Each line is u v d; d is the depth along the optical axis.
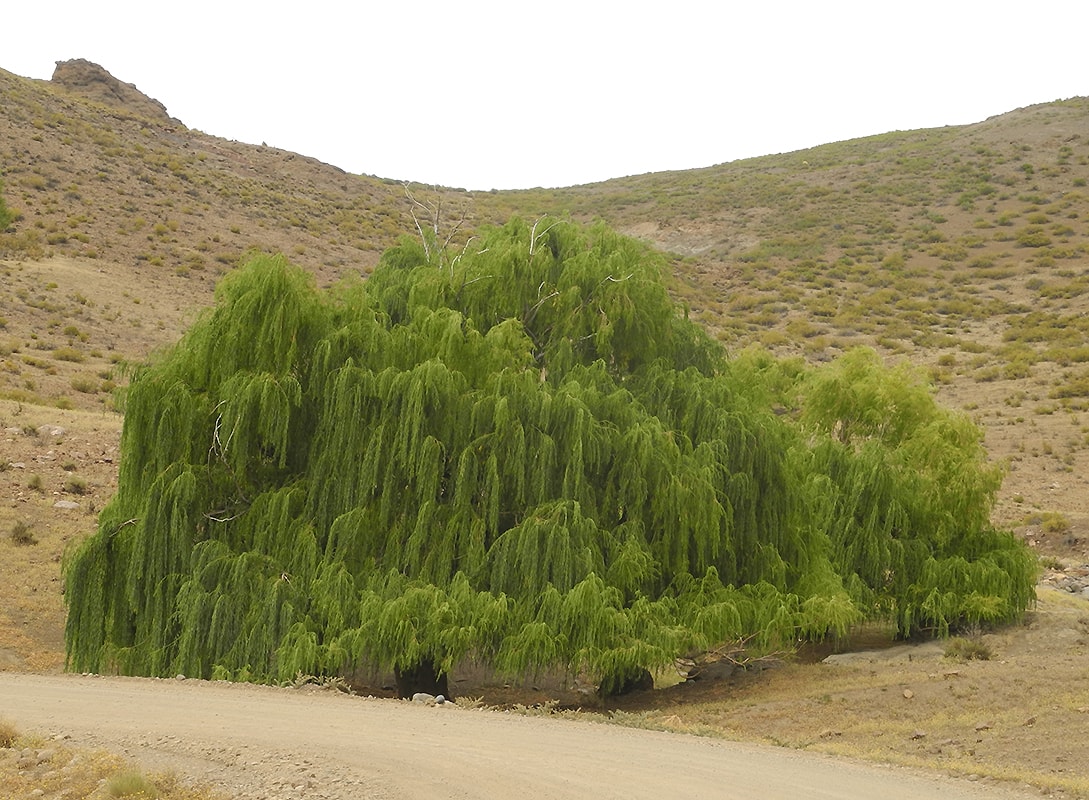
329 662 17.77
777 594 20.91
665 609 19.31
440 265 24.06
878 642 26.00
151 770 10.34
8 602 25.81
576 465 19.91
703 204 127.75
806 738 16.69
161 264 74.50
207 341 20.36
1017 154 129.25
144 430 20.27
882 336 78.31
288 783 10.02
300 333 20.53
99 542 20.11
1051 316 79.62
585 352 23.42
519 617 18.58
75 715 13.11
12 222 72.31
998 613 24.53
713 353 25.20
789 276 97.56
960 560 25.17
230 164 109.75
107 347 55.62
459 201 123.19
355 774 10.43
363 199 112.19
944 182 123.06
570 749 12.48
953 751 15.73
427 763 11.10
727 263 105.19
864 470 25.91
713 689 21.36
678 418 22.59
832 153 151.12
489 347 20.95
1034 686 19.17
